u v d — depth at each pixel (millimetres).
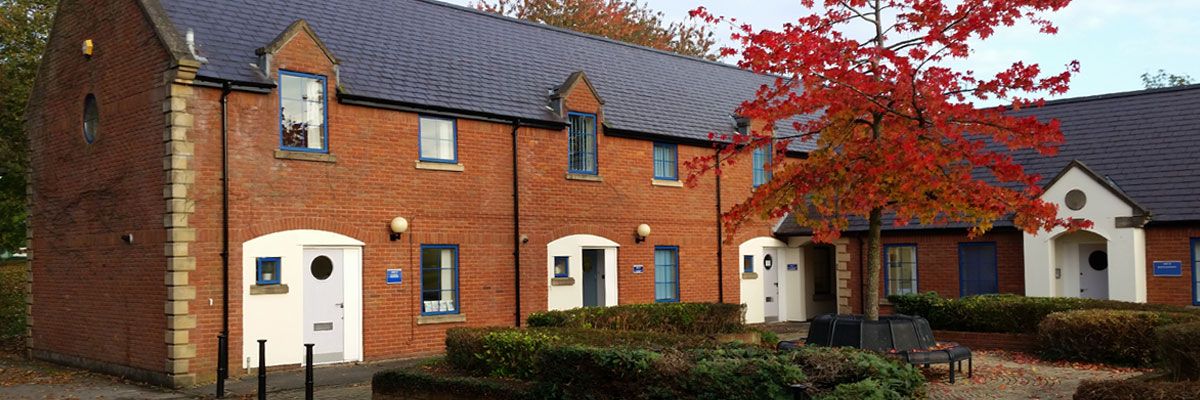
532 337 11742
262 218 16281
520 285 20000
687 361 9500
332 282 17266
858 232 24734
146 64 16016
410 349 18188
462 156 19203
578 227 21234
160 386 15383
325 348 17109
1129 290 20312
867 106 14250
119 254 16641
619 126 22188
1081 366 15656
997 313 18922
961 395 12602
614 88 23531
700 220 24016
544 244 20547
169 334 15227
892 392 8516
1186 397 8016
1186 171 20938
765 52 14328
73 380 16219
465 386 11430
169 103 15328
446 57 20359
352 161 17516
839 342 13688
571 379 10180
